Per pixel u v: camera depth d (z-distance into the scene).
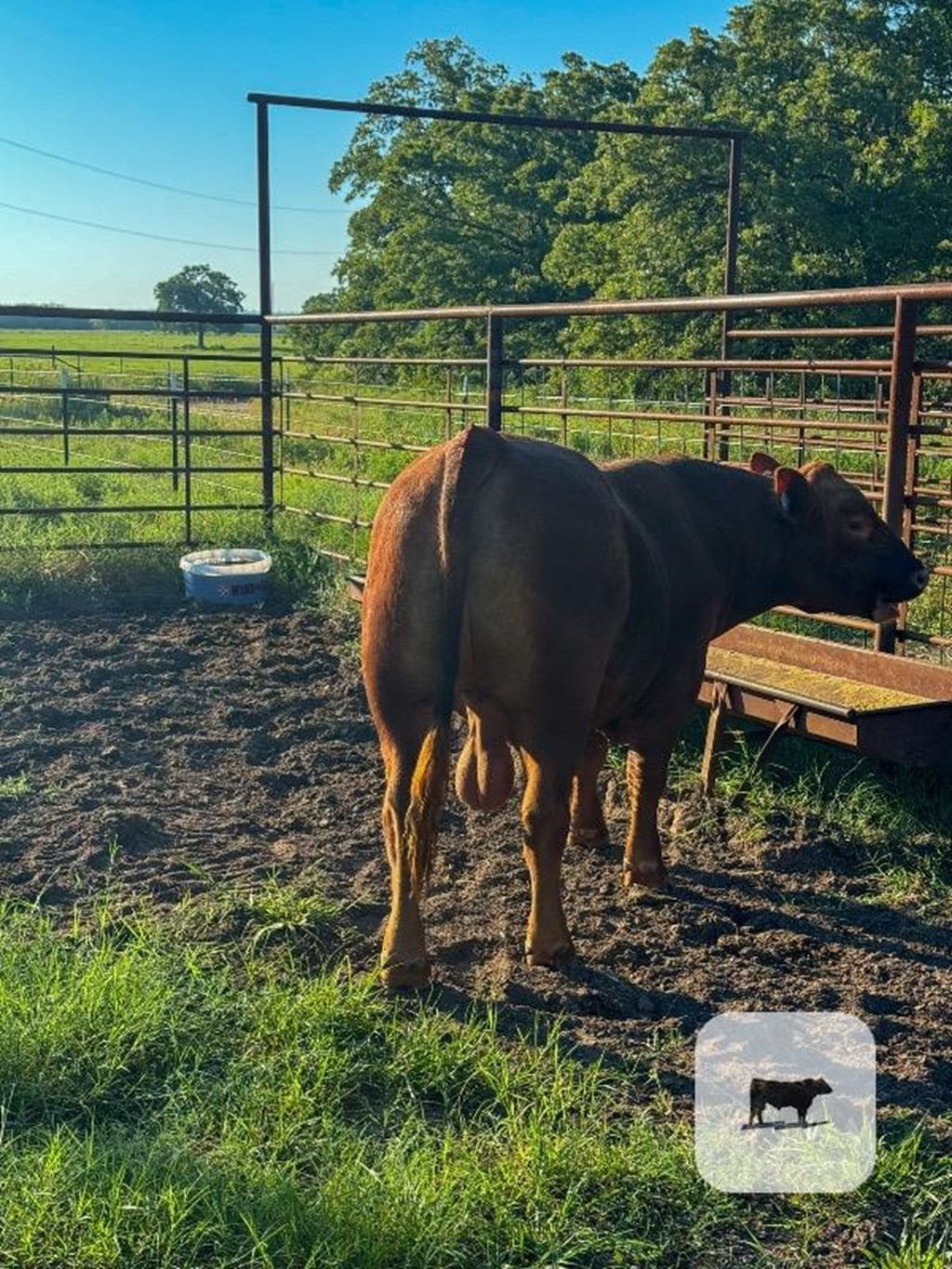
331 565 11.56
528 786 4.66
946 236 27.91
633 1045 4.29
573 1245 3.24
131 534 12.51
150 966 4.43
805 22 31.23
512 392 26.36
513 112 41.84
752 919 5.38
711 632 5.53
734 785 6.62
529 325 39.38
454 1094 3.94
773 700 6.24
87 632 9.89
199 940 4.87
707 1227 3.36
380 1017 4.30
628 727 5.40
